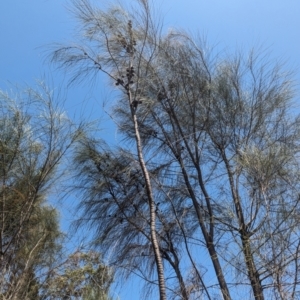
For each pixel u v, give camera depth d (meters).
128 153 5.37
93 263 4.77
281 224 4.04
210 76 5.52
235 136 5.21
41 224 4.55
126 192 5.29
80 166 5.29
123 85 4.70
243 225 4.32
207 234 4.71
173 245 5.02
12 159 4.33
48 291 4.33
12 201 4.29
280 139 4.93
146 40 5.20
